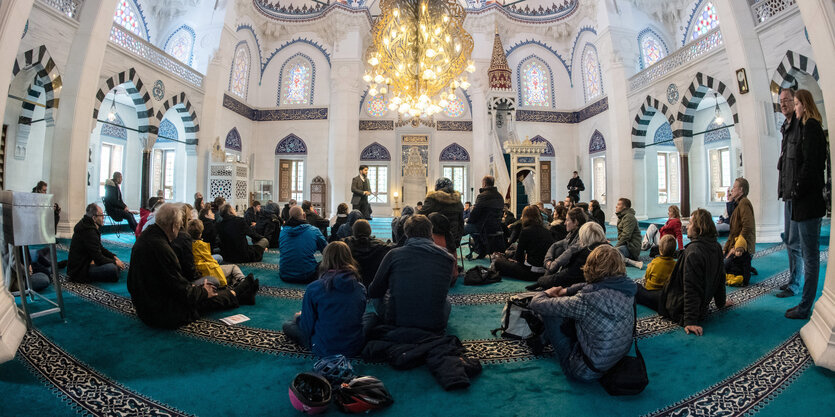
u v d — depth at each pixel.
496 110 12.39
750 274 4.23
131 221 8.10
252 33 13.51
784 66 6.30
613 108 11.24
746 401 1.82
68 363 2.19
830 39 2.30
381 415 1.71
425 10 7.50
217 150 11.09
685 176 9.38
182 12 11.69
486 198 5.32
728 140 11.70
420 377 2.06
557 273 3.46
